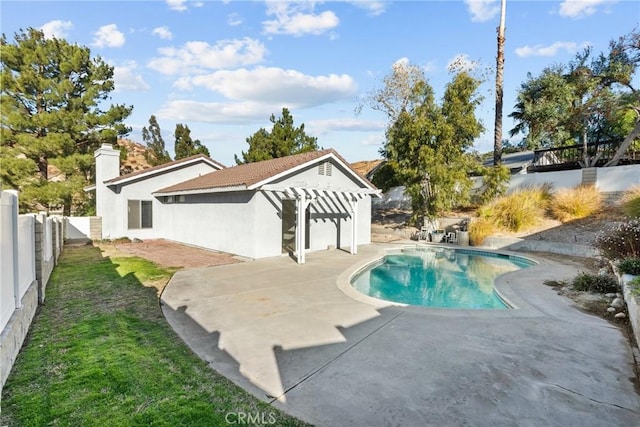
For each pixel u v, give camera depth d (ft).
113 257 46.62
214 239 53.67
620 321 21.30
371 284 38.91
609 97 67.87
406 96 84.58
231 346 17.89
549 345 17.87
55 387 13.41
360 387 13.82
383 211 95.96
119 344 17.71
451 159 63.87
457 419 11.74
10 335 14.61
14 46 71.10
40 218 24.43
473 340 18.65
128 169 121.49
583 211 54.24
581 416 11.87
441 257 54.24
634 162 68.54
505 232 57.98
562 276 34.47
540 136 88.17
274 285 31.45
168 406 12.28
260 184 42.96
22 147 71.10
